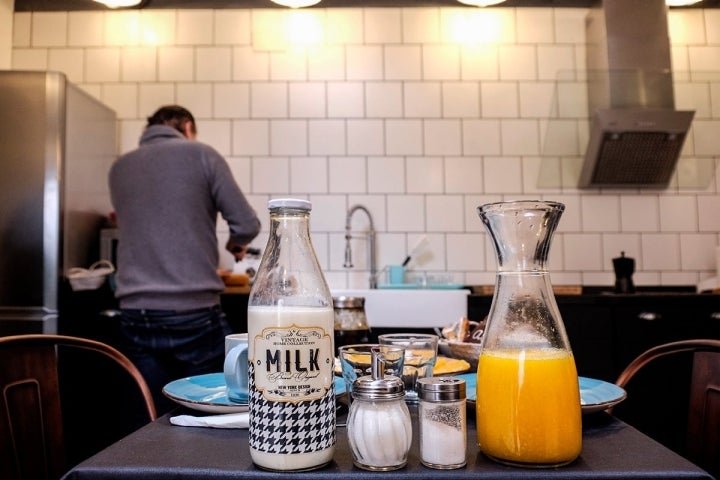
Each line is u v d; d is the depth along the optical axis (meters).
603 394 0.77
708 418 0.91
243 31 2.83
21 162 2.12
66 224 2.17
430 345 0.81
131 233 1.77
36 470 0.88
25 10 2.83
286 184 2.79
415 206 2.78
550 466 0.54
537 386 0.55
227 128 2.81
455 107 2.82
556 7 2.83
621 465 0.54
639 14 2.62
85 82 2.82
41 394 0.91
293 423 0.53
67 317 2.15
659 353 1.07
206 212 1.81
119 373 2.22
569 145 2.78
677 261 2.75
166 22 2.83
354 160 2.80
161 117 1.93
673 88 2.61
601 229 2.76
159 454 0.59
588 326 2.18
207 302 1.78
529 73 2.82
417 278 2.63
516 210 0.60
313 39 2.83
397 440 0.54
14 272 2.09
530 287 0.60
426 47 2.83
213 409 0.71
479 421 0.58
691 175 2.77
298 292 0.56
